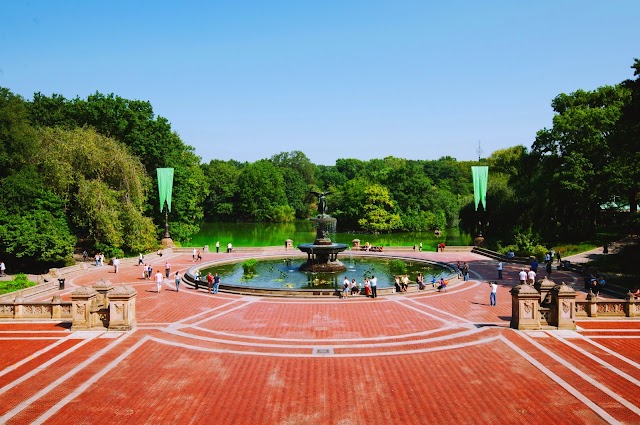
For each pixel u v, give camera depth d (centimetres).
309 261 5228
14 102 5672
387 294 3941
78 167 6178
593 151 6975
